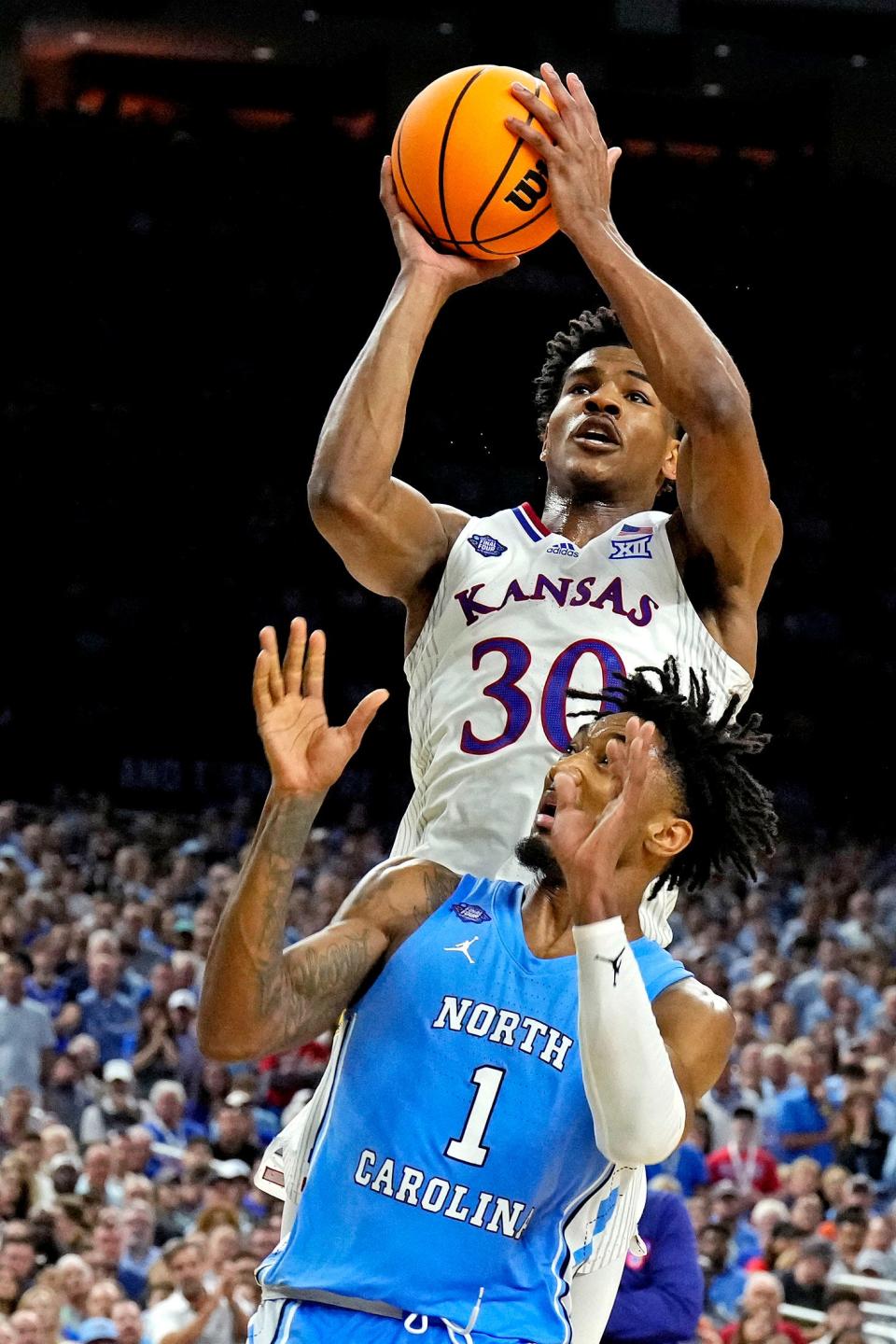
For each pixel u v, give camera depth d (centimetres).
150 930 1417
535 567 385
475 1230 288
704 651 379
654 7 2569
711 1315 973
